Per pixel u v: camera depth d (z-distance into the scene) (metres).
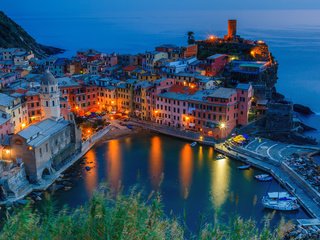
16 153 126.38
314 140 165.62
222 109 167.62
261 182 129.75
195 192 121.31
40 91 158.88
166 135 180.25
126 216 33.69
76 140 152.88
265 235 39.91
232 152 154.25
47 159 133.88
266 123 176.88
